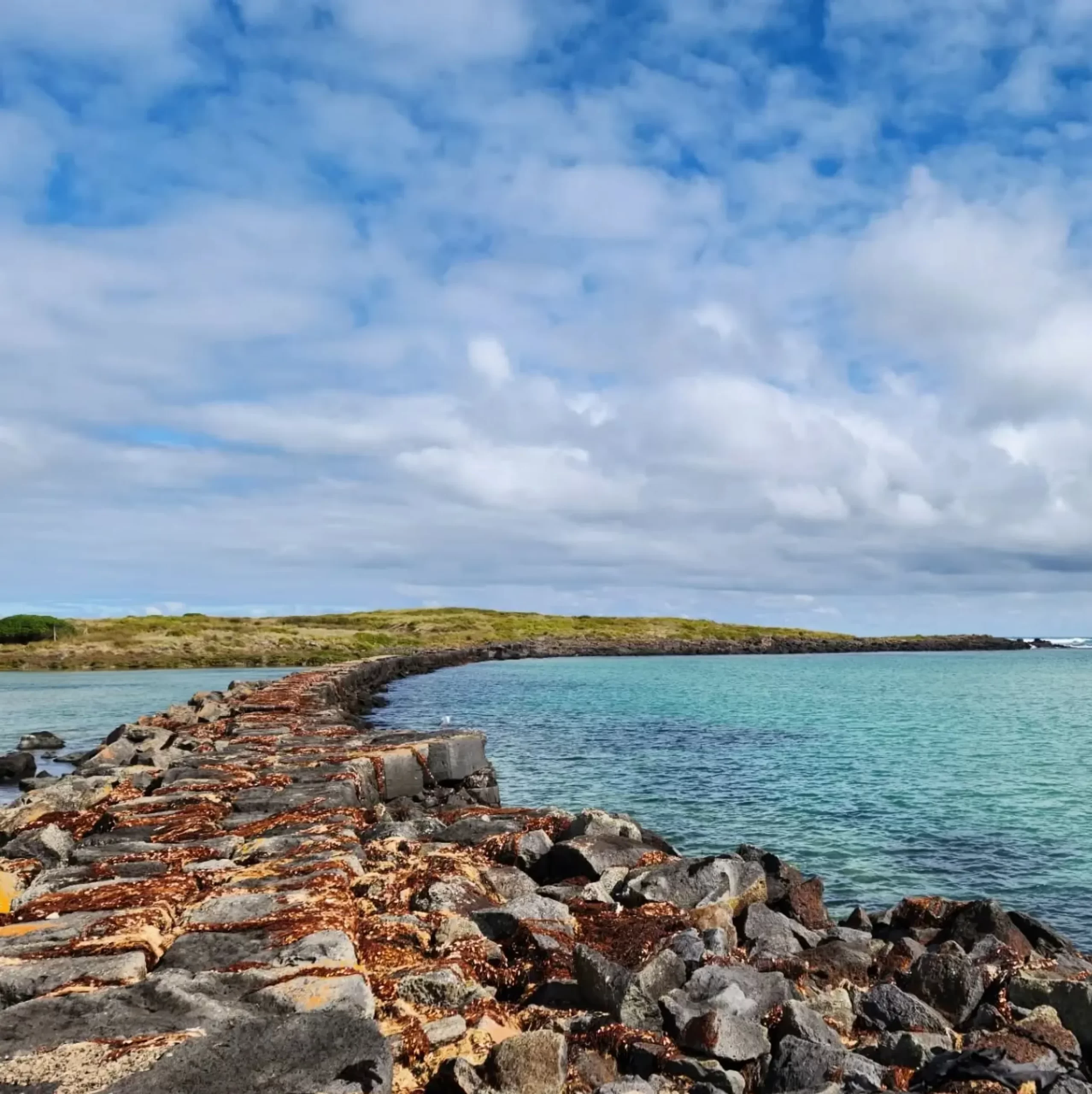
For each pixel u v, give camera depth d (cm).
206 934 748
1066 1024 834
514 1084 599
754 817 2091
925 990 892
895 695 5828
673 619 18500
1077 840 1886
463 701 5009
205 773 1711
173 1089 497
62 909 812
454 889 1027
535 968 848
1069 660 12800
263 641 9862
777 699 5328
